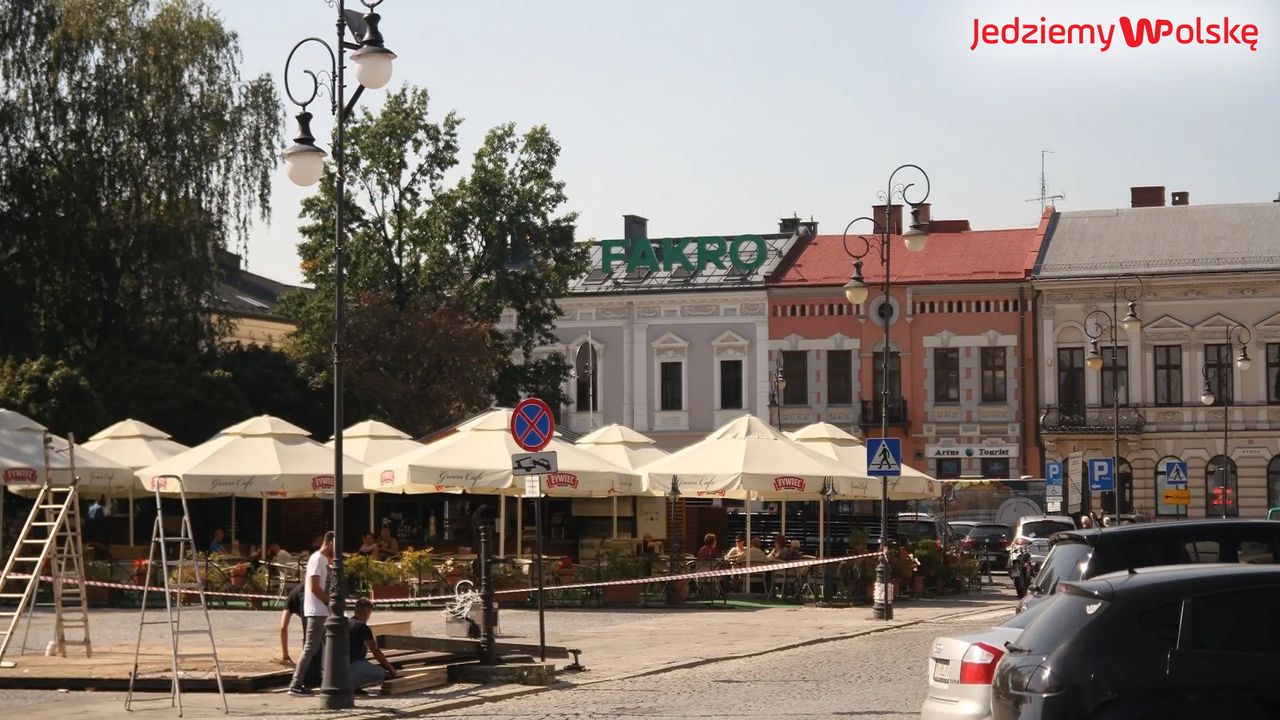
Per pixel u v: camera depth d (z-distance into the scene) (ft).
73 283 166.09
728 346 229.04
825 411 225.15
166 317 167.32
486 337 186.80
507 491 107.45
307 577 61.41
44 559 68.74
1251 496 212.23
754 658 75.36
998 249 228.02
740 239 233.14
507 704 58.59
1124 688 29.94
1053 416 215.51
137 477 117.91
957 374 221.66
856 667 69.31
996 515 195.72
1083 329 217.97
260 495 119.75
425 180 191.21
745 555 114.83
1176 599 30.55
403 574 104.94
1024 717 30.55
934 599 121.60
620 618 97.91
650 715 53.62
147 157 168.14
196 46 172.04
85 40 167.53
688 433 229.86
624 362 232.53
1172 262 216.95
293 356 188.96
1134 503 215.31
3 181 163.22
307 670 60.64
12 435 104.99
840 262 231.09
